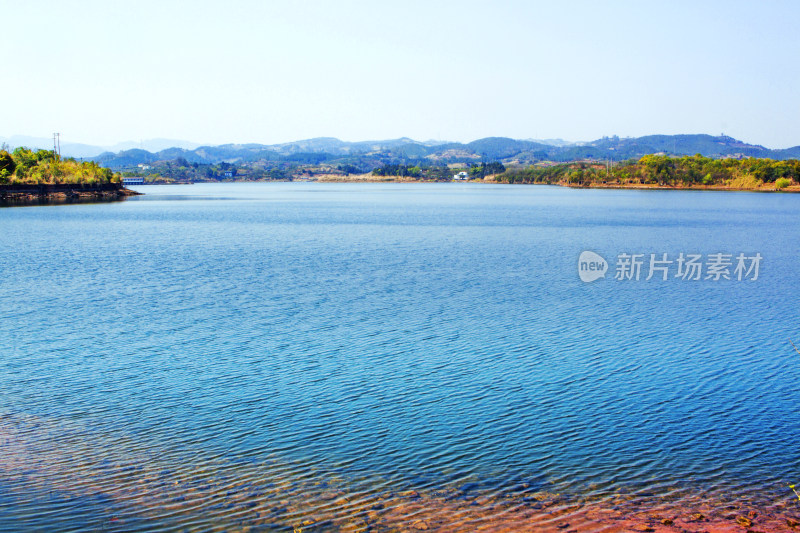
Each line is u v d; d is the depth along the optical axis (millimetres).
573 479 19312
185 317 39219
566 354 31562
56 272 58125
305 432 22484
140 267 61750
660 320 38875
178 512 17406
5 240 88125
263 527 16703
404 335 35000
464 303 43750
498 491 18578
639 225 117438
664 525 16828
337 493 18422
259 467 19953
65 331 35750
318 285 51062
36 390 26453
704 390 26703
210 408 24609
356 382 27469
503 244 85500
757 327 37250
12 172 197875
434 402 25203
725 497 18344
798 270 61281
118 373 28578
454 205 192375
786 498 18297
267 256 71375
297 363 29984
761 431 22750
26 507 17609
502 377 28125
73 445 21406
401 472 19672
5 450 20984
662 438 22156
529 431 22609
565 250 78312
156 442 21656
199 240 89938
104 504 17797
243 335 34906
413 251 76938
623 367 29578
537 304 43594
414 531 16500
